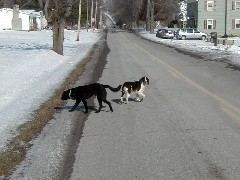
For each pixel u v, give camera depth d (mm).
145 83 12836
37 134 9133
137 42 51844
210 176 6512
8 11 79312
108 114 11180
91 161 7305
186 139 8578
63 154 7699
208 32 67375
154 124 9945
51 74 19250
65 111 11562
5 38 50188
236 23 66562
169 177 6492
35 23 88812
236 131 9156
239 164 7039
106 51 35438
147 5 103500
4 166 7059
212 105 12070
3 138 8734
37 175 6680
